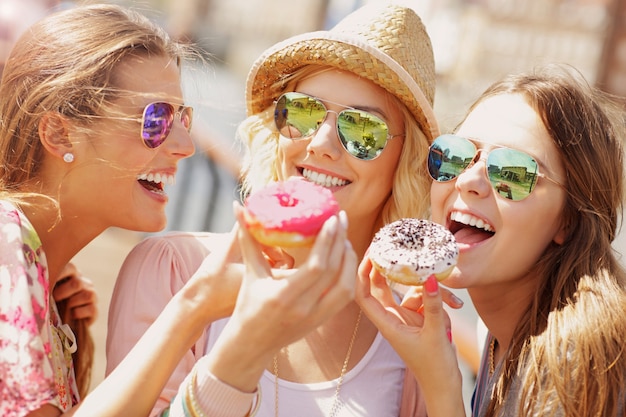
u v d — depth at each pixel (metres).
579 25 8.02
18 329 1.81
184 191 6.19
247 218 1.67
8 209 1.98
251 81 2.75
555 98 2.30
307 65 2.58
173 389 2.19
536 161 2.26
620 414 2.03
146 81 2.26
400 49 2.54
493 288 2.40
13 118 2.20
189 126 2.49
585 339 2.04
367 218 2.67
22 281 1.85
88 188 2.20
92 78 2.18
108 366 2.27
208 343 2.32
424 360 2.08
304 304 1.61
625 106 2.99
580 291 2.19
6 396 1.79
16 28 4.70
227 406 1.73
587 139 2.34
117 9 2.41
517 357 2.22
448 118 2.97
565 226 2.37
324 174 2.53
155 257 2.38
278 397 2.35
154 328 1.86
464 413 2.12
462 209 2.28
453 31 8.87
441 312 2.06
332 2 10.79
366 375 2.43
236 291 1.80
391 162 2.59
